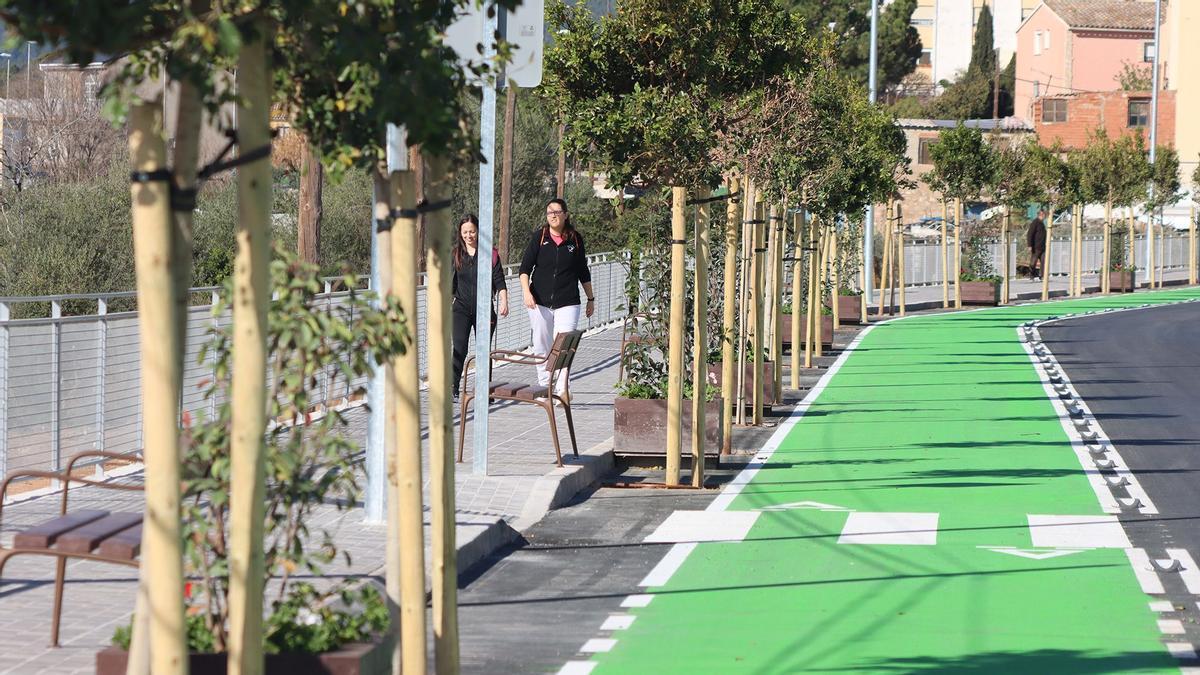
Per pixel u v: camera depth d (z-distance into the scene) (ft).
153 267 36.88
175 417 37.35
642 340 122.11
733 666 61.82
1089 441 141.59
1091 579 80.07
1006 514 101.04
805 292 240.32
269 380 54.75
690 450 120.47
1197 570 82.53
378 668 47.42
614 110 109.09
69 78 349.00
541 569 82.17
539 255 145.79
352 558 76.64
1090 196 447.83
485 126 105.09
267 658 45.34
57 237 240.32
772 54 122.42
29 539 57.41
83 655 58.54
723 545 89.66
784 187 165.17
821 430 149.48
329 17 38.70
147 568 37.60
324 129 48.42
